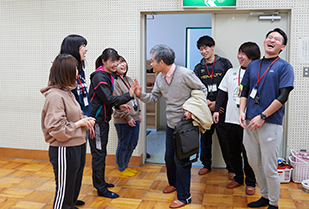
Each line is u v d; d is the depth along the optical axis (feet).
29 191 11.13
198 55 22.82
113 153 14.20
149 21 23.08
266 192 9.78
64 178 7.77
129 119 12.04
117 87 11.96
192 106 9.64
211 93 12.50
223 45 13.43
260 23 13.08
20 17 14.53
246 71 9.59
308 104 12.55
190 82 9.75
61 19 14.20
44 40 14.42
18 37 14.64
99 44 14.02
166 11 13.41
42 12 14.33
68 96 7.82
